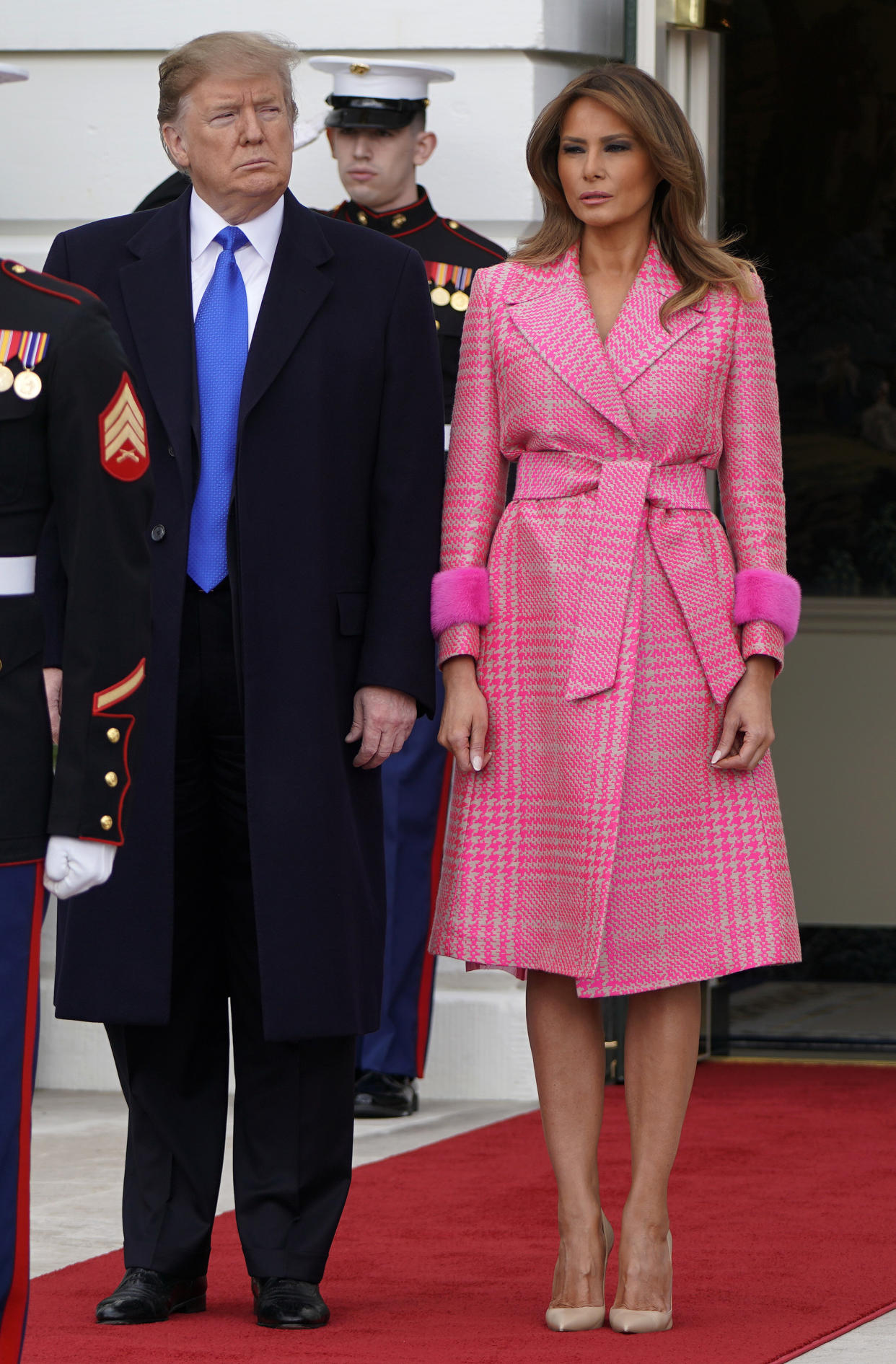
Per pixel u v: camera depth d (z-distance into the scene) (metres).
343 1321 11.64
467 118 20.02
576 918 11.61
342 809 11.82
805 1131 17.30
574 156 11.93
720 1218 14.09
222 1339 11.24
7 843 8.98
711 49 20.69
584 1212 11.70
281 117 11.77
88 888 9.27
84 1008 11.68
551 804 11.78
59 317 9.27
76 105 20.73
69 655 9.23
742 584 11.90
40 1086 20.53
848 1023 23.59
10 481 9.14
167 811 11.67
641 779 11.66
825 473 28.62
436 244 18.98
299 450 11.73
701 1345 10.99
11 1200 9.02
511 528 12.04
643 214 12.06
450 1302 12.07
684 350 11.84
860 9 28.34
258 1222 11.88
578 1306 11.48
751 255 28.80
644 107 11.77
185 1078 12.13
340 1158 12.02
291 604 11.68
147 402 11.77
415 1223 14.12
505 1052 19.56
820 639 28.34
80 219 20.78
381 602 11.93
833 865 28.14
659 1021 11.82
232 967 12.08
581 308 11.96
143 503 9.43
